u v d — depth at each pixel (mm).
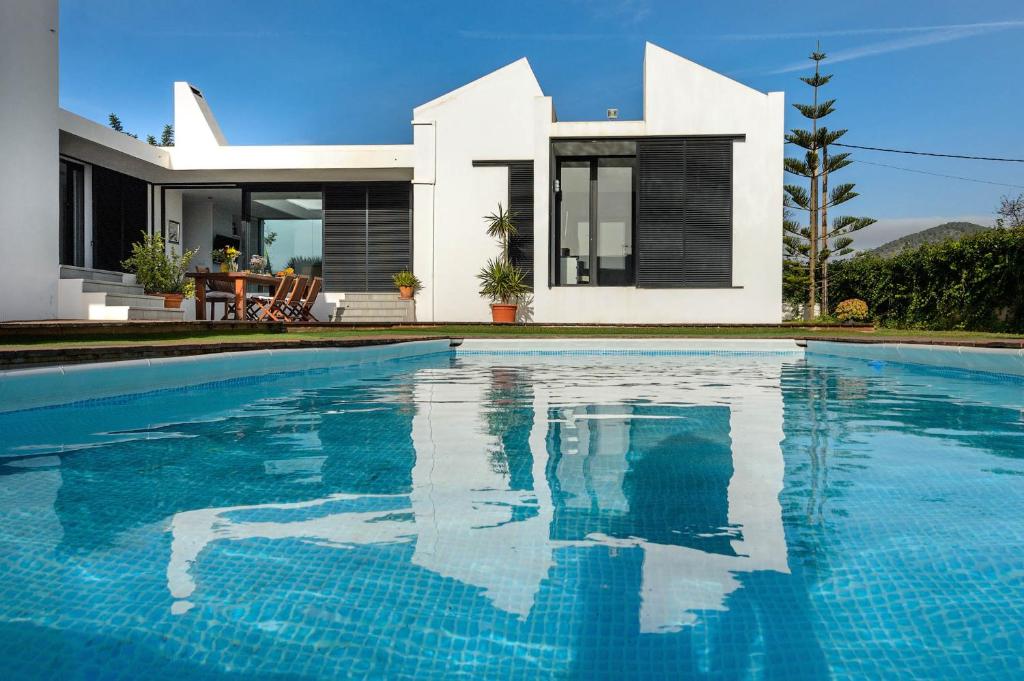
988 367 6379
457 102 14320
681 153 13469
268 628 1268
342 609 1348
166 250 15352
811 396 4852
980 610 1342
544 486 2312
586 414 3945
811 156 20766
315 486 2303
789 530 1842
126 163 13578
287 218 15938
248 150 14414
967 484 2342
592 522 1910
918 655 1179
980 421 3754
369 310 14523
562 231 14469
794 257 21750
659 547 1706
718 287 13438
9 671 1115
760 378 6141
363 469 2559
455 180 14352
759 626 1278
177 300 11727
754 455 2820
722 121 13383
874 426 3566
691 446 3016
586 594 1422
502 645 1211
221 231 17109
